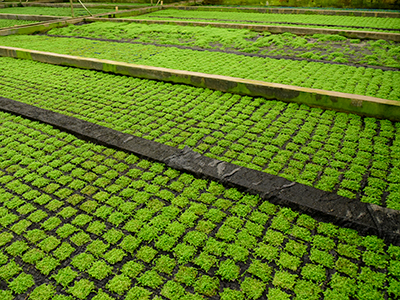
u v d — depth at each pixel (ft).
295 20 31.37
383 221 6.89
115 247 6.83
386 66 16.55
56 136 11.11
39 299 5.77
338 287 5.85
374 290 5.77
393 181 8.35
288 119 11.61
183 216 7.51
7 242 7.00
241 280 6.07
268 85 12.90
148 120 11.96
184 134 10.90
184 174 8.95
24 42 23.80
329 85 14.07
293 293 5.81
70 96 14.16
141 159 9.76
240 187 8.19
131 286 6.02
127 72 16.33
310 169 8.98
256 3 43.83
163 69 15.38
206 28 27.32
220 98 13.55
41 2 50.08
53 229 7.32
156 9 41.55
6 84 15.57
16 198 8.24
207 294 5.81
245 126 11.28
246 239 6.89
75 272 6.28
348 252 6.51
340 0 38.29
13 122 12.15
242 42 22.63
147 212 7.69
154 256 6.59
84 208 7.87
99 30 27.84
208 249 6.68
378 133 10.57
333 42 22.11
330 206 7.34
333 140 10.23
